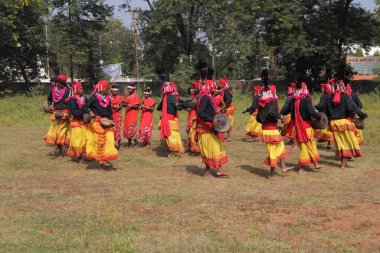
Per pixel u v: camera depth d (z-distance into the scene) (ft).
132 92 44.50
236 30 124.98
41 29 132.67
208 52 139.03
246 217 22.25
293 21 109.50
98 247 18.31
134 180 30.68
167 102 38.70
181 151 39.04
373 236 19.51
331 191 27.17
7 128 63.41
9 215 22.82
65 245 18.61
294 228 20.61
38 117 76.07
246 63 141.69
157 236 19.60
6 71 133.28
